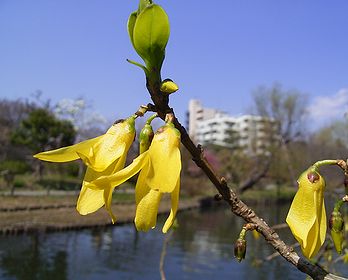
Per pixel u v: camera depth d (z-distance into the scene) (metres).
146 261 13.63
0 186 30.42
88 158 1.27
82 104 37.69
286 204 26.45
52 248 14.87
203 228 20.19
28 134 32.22
